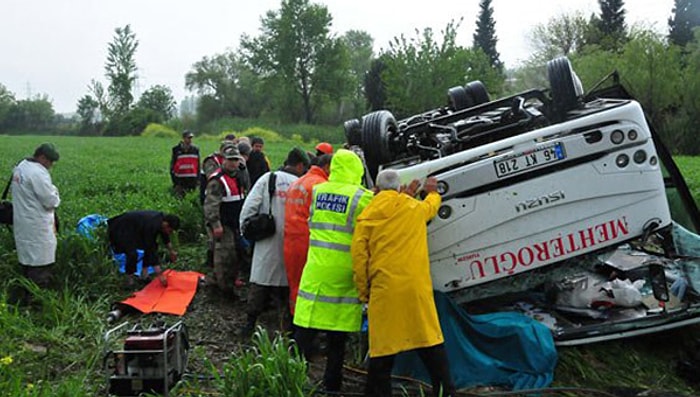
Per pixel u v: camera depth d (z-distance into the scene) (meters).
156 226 7.80
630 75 44.78
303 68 83.38
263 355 4.82
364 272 5.05
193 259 9.13
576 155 5.59
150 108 88.12
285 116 84.31
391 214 5.02
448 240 5.66
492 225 5.64
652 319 5.90
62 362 6.00
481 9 81.56
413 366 5.66
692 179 18.52
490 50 81.19
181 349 5.44
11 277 7.49
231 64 90.31
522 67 52.75
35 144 44.97
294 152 7.00
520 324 5.68
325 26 82.56
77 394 5.05
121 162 28.31
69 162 27.12
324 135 68.44
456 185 5.59
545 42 58.19
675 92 44.69
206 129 78.19
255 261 6.66
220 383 4.92
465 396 5.26
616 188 5.64
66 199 13.59
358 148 7.75
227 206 7.52
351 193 5.41
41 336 6.36
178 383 5.16
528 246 5.66
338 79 83.62
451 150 6.12
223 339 6.70
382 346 5.00
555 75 6.39
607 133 5.59
